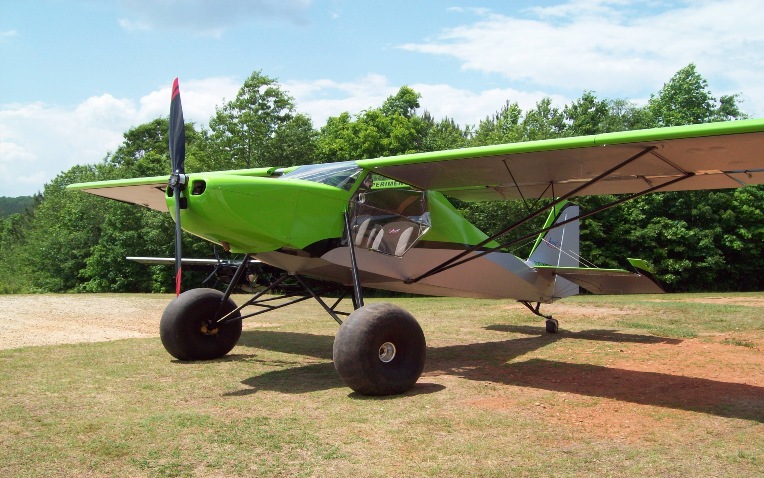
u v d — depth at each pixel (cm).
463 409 484
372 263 692
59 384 566
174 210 608
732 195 2720
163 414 458
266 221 600
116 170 3788
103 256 3128
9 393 527
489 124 3819
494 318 1173
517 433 417
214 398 518
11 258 4600
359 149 2948
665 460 363
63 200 3925
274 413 466
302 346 832
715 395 539
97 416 452
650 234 2577
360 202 671
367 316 534
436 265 775
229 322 730
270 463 351
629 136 525
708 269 2680
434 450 377
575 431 424
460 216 820
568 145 553
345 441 394
